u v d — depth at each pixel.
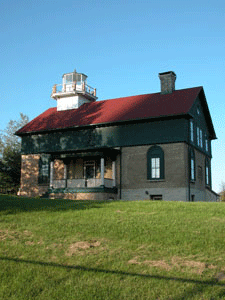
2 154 49.50
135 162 30.50
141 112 31.30
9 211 16.62
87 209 16.81
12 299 8.72
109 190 29.69
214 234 12.39
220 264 10.08
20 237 12.92
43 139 35.75
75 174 33.38
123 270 9.93
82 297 8.60
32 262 10.70
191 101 30.59
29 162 36.16
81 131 33.69
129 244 11.78
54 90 39.16
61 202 19.58
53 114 38.66
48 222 14.59
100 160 32.41
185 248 11.27
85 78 39.75
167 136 29.52
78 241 12.27
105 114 33.75
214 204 17.95
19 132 36.56
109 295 8.65
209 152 37.56
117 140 31.58
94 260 10.66
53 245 11.99
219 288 8.66
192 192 30.09
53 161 32.00
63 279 9.57
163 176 29.17
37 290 9.07
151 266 10.10
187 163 29.52
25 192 35.72
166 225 13.51
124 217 14.96
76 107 38.22
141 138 30.53
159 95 33.94
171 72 33.88
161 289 8.77
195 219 14.34
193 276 9.38
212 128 37.56
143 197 29.64
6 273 10.02
